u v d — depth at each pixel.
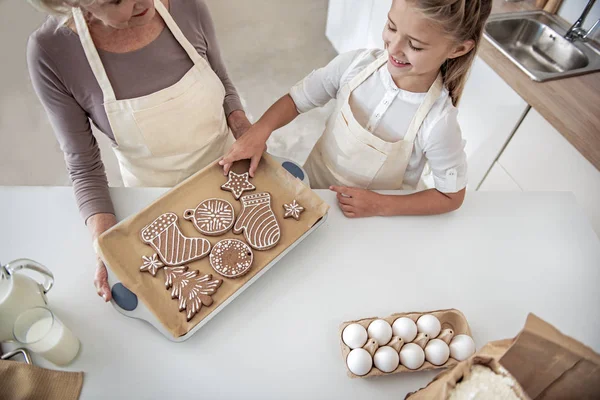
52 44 0.88
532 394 0.55
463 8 0.73
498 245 0.94
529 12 1.77
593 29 1.63
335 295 0.84
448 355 0.74
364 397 0.72
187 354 0.75
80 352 0.74
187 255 0.82
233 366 0.74
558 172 1.39
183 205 0.90
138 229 0.85
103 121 1.04
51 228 0.90
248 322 0.79
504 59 1.50
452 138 0.96
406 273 0.88
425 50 0.79
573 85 1.43
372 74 1.02
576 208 1.03
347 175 1.15
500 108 1.53
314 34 2.83
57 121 0.98
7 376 0.67
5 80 2.40
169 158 1.16
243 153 0.98
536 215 1.01
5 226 0.89
